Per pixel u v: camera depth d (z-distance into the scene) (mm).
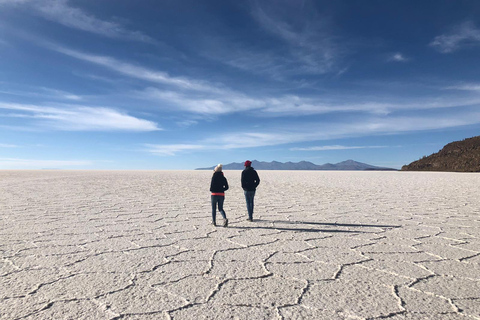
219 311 2939
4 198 11953
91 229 6520
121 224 7074
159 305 3057
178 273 3949
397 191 15805
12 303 3076
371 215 8500
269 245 5336
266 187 18609
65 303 3088
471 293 3359
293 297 3252
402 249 5090
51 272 3957
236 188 17812
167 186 18594
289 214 8695
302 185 20281
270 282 3660
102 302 3113
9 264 4258
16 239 5637
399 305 3074
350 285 3574
